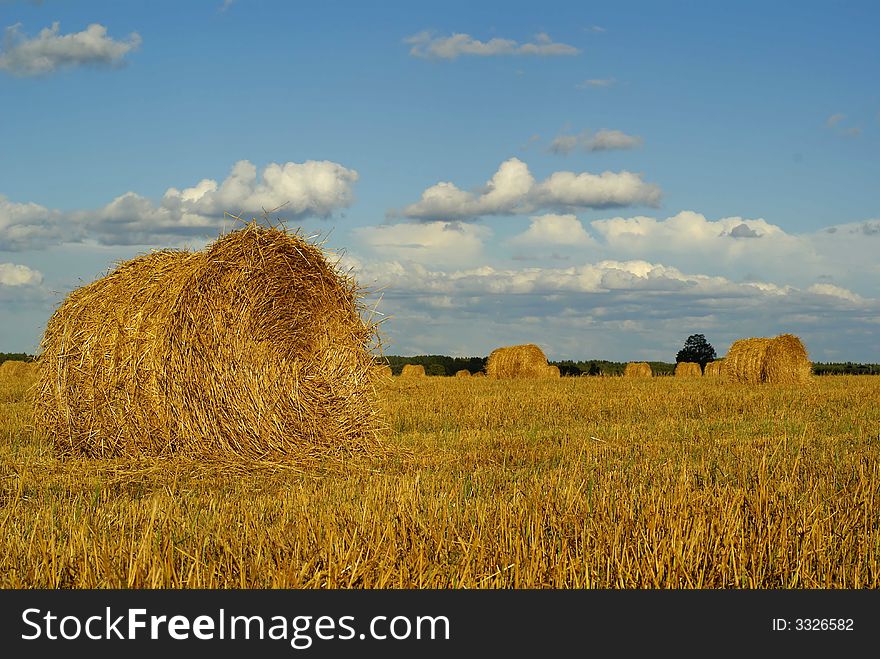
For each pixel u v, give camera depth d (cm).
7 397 2283
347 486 977
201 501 868
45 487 978
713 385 3131
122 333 1232
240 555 616
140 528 699
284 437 1309
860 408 2078
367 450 1348
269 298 1328
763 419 1822
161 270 1271
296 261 1368
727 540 641
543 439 1464
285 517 736
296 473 1153
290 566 584
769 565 641
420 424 1706
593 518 724
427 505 777
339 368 1415
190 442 1230
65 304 1279
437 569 589
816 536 670
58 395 1250
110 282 1280
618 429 1614
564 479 972
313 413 1355
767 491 807
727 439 1441
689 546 635
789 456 1198
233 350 1277
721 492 800
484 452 1307
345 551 616
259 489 1012
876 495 844
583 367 6350
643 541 645
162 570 571
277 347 1331
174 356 1229
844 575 622
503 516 691
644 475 1022
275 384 1318
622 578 597
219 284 1274
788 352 3247
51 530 679
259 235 1321
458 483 945
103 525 704
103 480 1059
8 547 638
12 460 1185
